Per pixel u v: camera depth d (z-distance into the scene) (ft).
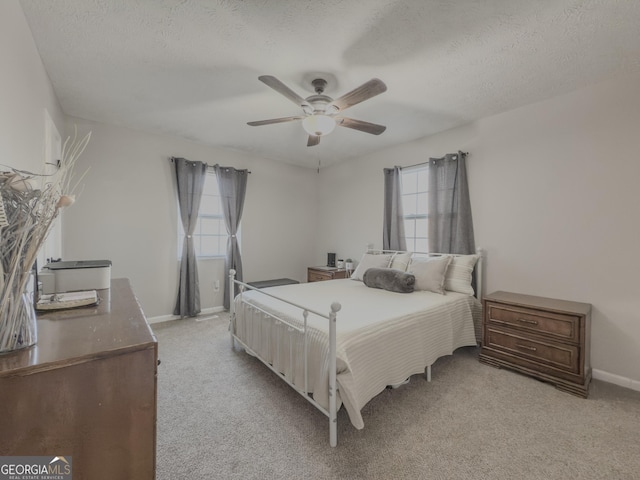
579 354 6.69
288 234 15.75
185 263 12.05
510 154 9.01
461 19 5.20
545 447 5.03
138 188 11.14
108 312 3.90
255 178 14.46
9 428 2.31
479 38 5.71
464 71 6.86
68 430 2.52
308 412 6.02
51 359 2.45
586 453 4.89
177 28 5.49
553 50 6.07
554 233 8.18
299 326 6.23
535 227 8.52
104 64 6.65
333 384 4.96
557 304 7.47
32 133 5.64
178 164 11.76
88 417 2.60
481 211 9.70
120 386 2.74
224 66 6.71
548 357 7.15
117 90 7.88
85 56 6.35
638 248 6.93
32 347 2.68
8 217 2.51
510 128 9.00
